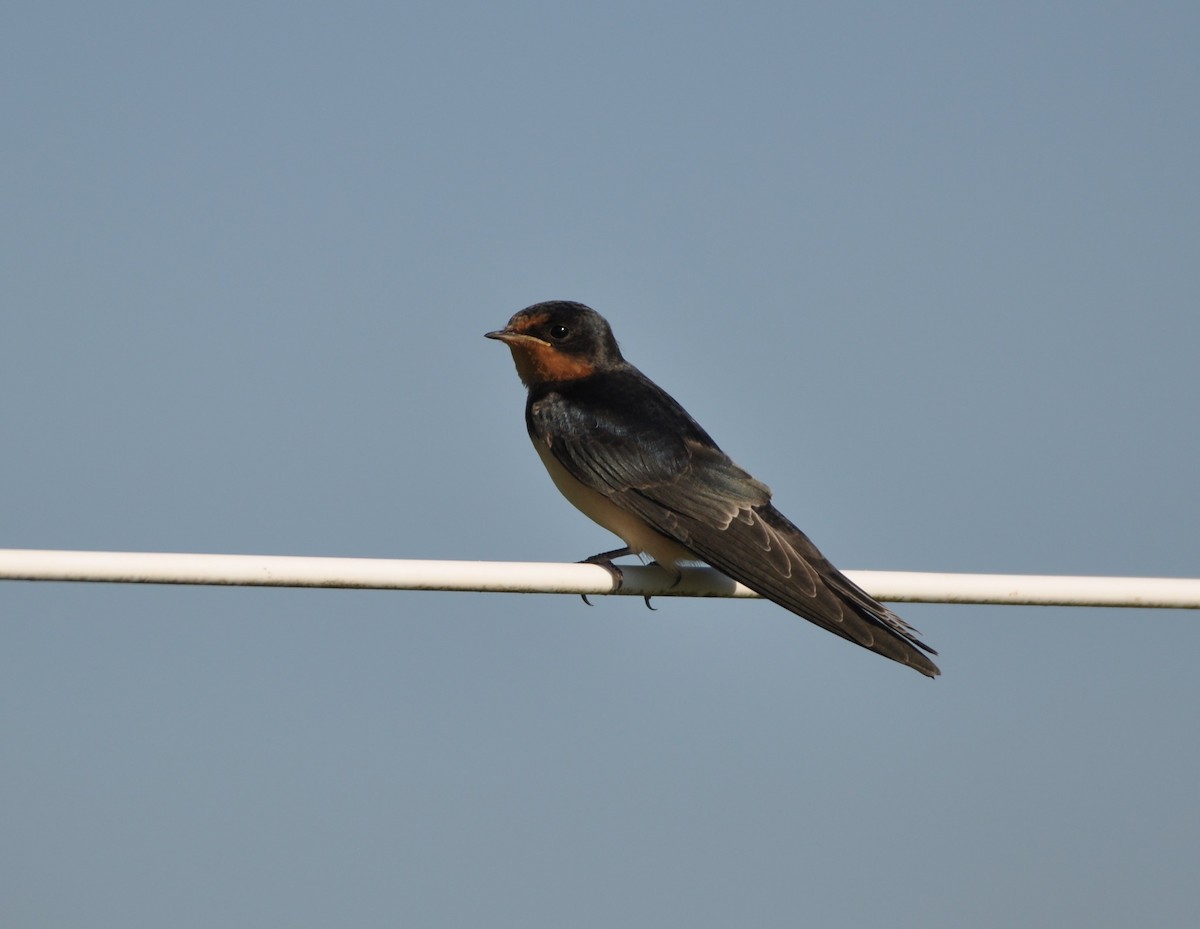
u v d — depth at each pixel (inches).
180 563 323.3
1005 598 369.7
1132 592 371.2
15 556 314.5
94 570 318.0
